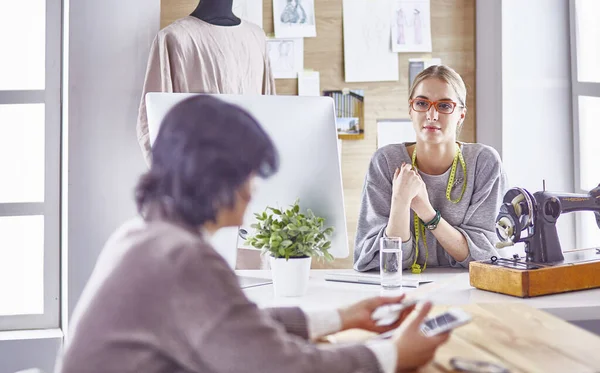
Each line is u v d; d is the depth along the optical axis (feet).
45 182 10.93
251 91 10.11
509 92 11.56
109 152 10.33
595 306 5.84
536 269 6.22
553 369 3.90
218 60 9.73
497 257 7.04
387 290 6.66
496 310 5.25
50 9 10.91
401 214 7.39
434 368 3.93
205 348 3.48
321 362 3.65
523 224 6.66
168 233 3.69
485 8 11.85
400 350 3.89
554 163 11.73
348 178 12.10
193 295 3.51
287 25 11.79
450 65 12.18
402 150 8.29
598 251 7.28
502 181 8.09
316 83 11.90
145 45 10.41
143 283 3.54
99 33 10.25
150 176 3.89
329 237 6.98
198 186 3.79
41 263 10.98
